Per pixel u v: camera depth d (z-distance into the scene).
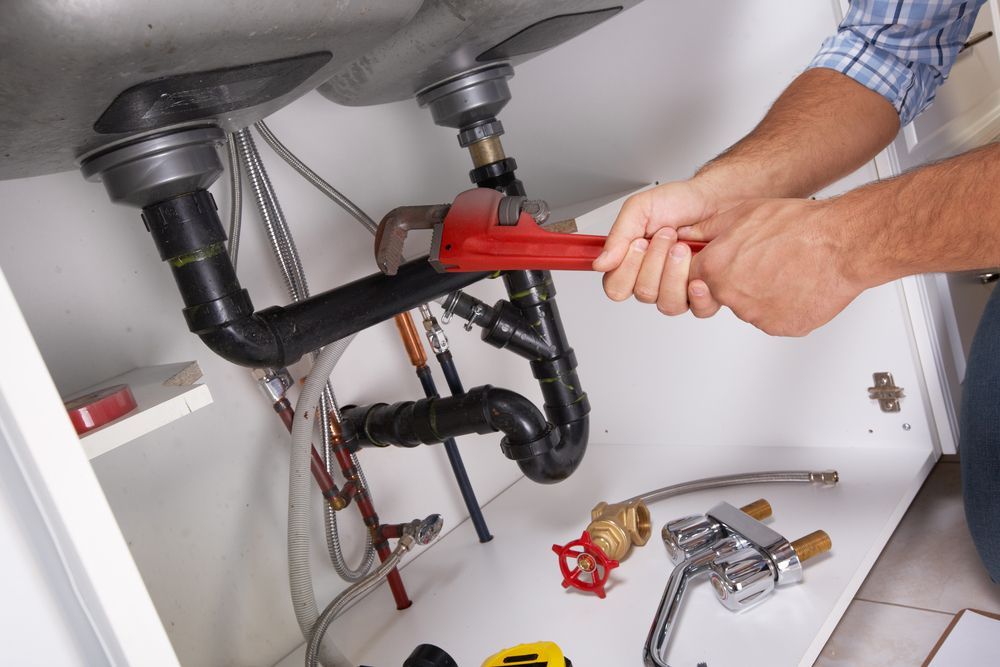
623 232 0.72
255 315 0.76
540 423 1.03
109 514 0.43
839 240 0.63
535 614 1.03
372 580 1.02
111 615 0.43
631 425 1.48
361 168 1.25
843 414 1.25
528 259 0.74
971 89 1.50
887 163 1.09
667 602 0.93
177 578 0.99
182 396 0.61
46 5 0.43
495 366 1.44
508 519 1.33
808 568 0.98
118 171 0.64
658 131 1.24
